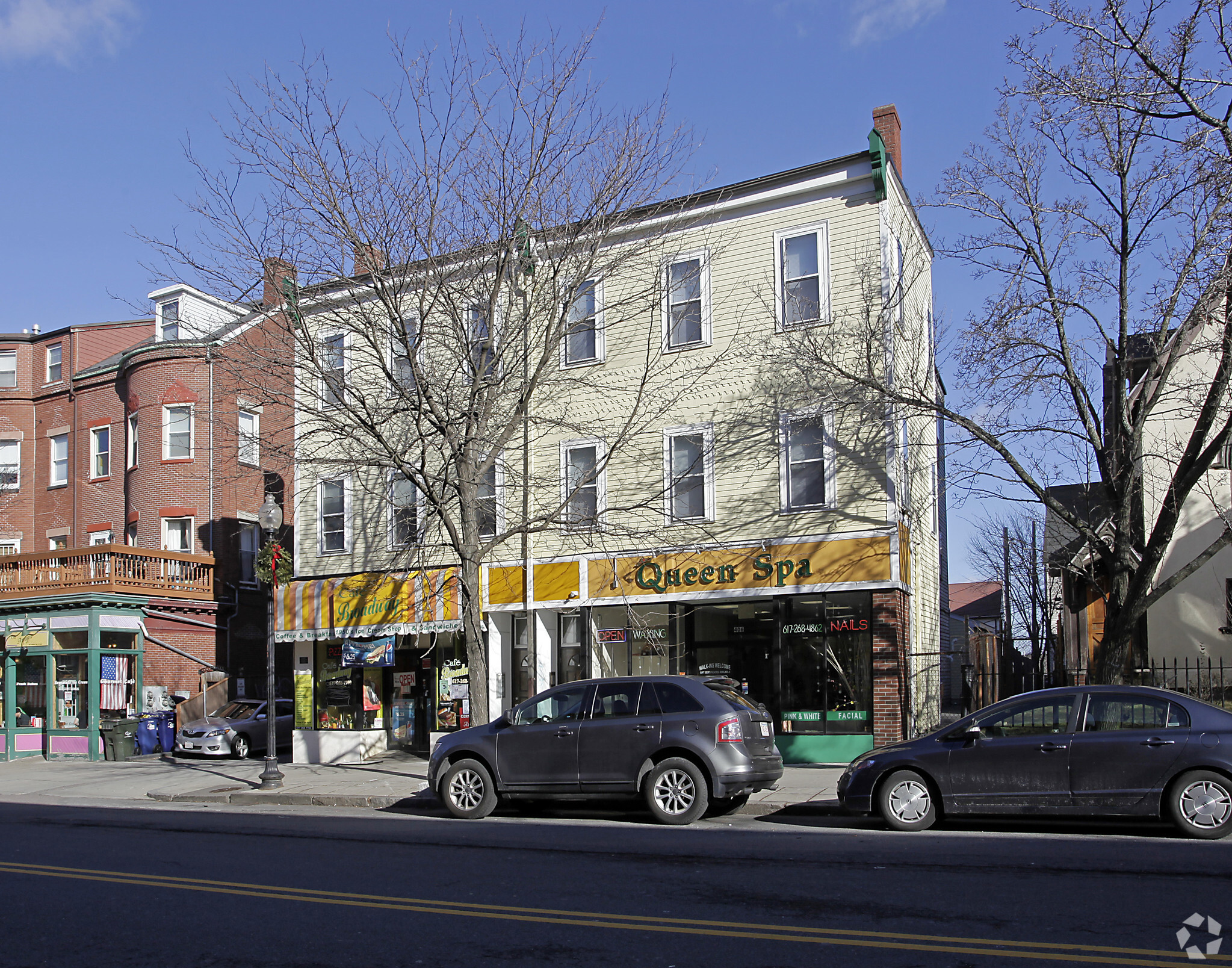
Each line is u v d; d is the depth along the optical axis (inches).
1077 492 1085.8
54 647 1034.7
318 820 547.8
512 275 695.1
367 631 853.2
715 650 746.2
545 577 794.2
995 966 229.0
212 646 1144.8
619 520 772.6
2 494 1317.7
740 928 268.1
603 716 515.8
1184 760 407.2
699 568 741.3
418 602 831.7
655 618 767.7
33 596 1038.4
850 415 711.7
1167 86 594.6
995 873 332.8
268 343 762.8
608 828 482.6
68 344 1339.8
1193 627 869.2
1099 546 633.6
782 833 450.6
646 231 783.1
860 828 464.4
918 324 826.8
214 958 255.8
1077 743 423.8
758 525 731.4
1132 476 632.4
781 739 706.8
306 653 908.6
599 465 783.7
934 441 895.1
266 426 1211.9
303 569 914.1
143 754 1025.5
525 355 681.6
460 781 534.6
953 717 902.4
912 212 820.6
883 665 685.3
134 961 255.1
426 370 735.7
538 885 332.2
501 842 437.7
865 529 697.0
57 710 1028.5
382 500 867.4
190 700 1093.8
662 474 765.9
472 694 642.2
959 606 2170.3
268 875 364.2
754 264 755.4
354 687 885.8
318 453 883.4
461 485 658.8
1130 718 424.8
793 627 717.9
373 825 515.2
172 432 1189.7
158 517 1172.5
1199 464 582.6
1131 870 331.6
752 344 747.4
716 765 488.1
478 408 684.1
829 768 685.3
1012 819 459.8
